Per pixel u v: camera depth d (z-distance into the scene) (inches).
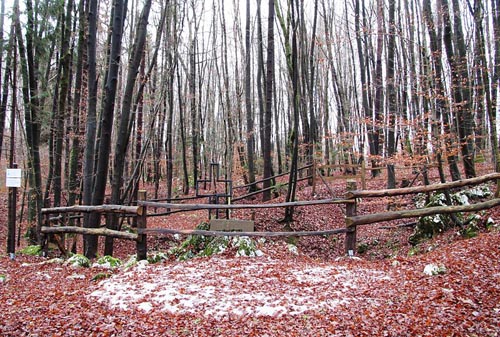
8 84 622.2
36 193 479.5
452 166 426.3
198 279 255.9
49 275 281.0
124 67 780.0
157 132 805.2
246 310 199.2
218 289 232.5
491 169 517.0
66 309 201.5
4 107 603.2
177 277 261.0
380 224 486.0
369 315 190.7
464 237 343.6
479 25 410.6
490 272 233.9
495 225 327.0
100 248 477.4
